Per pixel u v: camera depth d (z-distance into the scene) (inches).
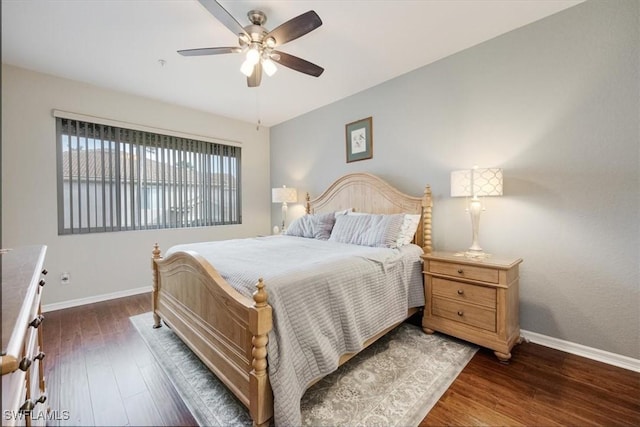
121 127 140.5
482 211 105.3
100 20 89.3
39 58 110.3
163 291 102.8
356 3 84.4
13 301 39.2
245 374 62.4
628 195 80.3
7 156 114.7
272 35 80.4
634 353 79.4
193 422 62.9
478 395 69.6
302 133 178.4
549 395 69.4
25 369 36.7
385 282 89.4
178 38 98.6
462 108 110.0
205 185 171.6
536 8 87.7
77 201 129.6
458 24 94.4
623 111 80.5
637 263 79.3
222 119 179.2
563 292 89.8
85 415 64.2
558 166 90.4
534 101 94.3
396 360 83.7
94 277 133.6
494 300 84.7
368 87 140.7
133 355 87.3
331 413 64.4
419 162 123.3
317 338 66.0
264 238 135.5
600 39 83.2
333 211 154.1
